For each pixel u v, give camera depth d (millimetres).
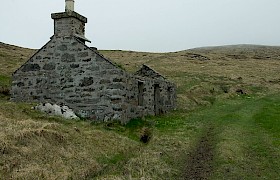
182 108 34750
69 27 21750
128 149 15570
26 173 10273
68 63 21609
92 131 16562
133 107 22266
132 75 22328
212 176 12703
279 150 16109
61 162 11852
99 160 13164
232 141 17719
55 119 17750
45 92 21906
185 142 17703
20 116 17156
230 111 31984
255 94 46625
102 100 20656
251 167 13781
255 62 77000
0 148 11312
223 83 51688
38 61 22250
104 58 20828
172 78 51406
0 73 36469
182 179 12414
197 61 74312
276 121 23781
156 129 20766
